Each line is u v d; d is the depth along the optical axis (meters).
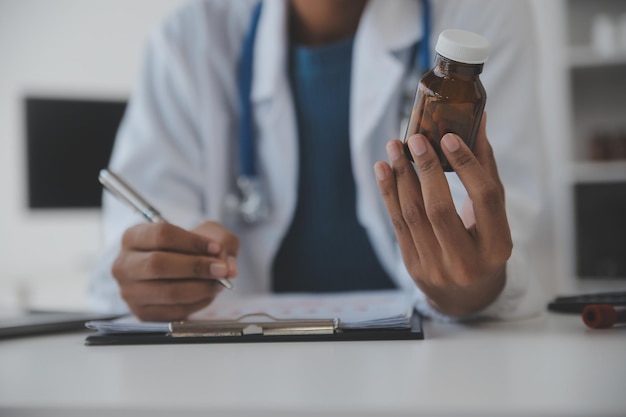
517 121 0.98
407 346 0.53
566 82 2.75
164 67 1.18
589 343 0.52
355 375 0.42
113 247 0.94
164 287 0.67
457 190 0.80
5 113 3.95
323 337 0.57
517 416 0.32
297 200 1.17
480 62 0.51
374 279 1.16
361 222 1.10
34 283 3.00
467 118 0.53
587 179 2.69
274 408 0.34
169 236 0.68
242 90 1.16
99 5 3.88
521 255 0.70
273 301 0.85
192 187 1.15
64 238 3.90
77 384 0.42
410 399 0.35
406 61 1.11
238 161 1.21
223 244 0.75
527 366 0.44
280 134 1.14
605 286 2.73
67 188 2.52
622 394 0.35
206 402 0.36
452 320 0.69
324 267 1.17
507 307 0.68
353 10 1.17
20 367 0.49
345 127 1.15
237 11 1.24
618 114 2.93
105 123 2.55
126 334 0.60
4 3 3.96
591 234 2.81
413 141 0.53
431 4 1.08
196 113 1.17
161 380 0.42
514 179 0.96
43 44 3.94
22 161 2.50
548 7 3.01
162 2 3.81
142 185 1.11
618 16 2.93
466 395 0.36
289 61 1.18
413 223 0.57
